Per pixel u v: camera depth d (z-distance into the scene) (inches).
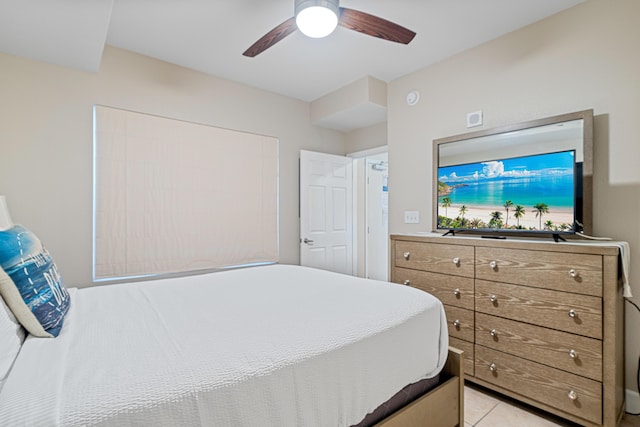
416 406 48.9
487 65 99.0
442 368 56.5
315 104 149.0
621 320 67.7
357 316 47.6
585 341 63.7
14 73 88.5
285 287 66.2
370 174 197.9
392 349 45.4
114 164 102.7
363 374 41.4
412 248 94.4
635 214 72.6
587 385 63.3
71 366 32.0
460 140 99.7
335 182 158.2
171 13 85.0
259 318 47.1
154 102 110.0
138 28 92.3
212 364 33.0
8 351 33.7
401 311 50.5
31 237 49.9
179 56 108.8
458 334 83.7
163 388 28.9
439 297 87.7
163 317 47.7
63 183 94.7
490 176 91.8
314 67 116.5
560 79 84.3
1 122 86.7
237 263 128.3
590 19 79.6
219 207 124.1
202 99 120.5
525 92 90.7
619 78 75.4
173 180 113.7
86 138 98.2
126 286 68.6
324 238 153.1
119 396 27.4
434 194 107.0
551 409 67.9
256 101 134.6
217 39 98.2
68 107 95.7
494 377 76.8
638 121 72.9
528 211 83.7
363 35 95.8
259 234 134.8
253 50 81.6
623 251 63.2
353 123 152.2
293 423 34.3
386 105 128.9
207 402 29.4
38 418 24.2
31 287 40.7
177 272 114.0
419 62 112.4
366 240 195.0
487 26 91.3
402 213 122.1
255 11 84.0
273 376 33.3
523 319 72.2
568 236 79.0
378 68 117.0
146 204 108.2
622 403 69.9
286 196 144.1
